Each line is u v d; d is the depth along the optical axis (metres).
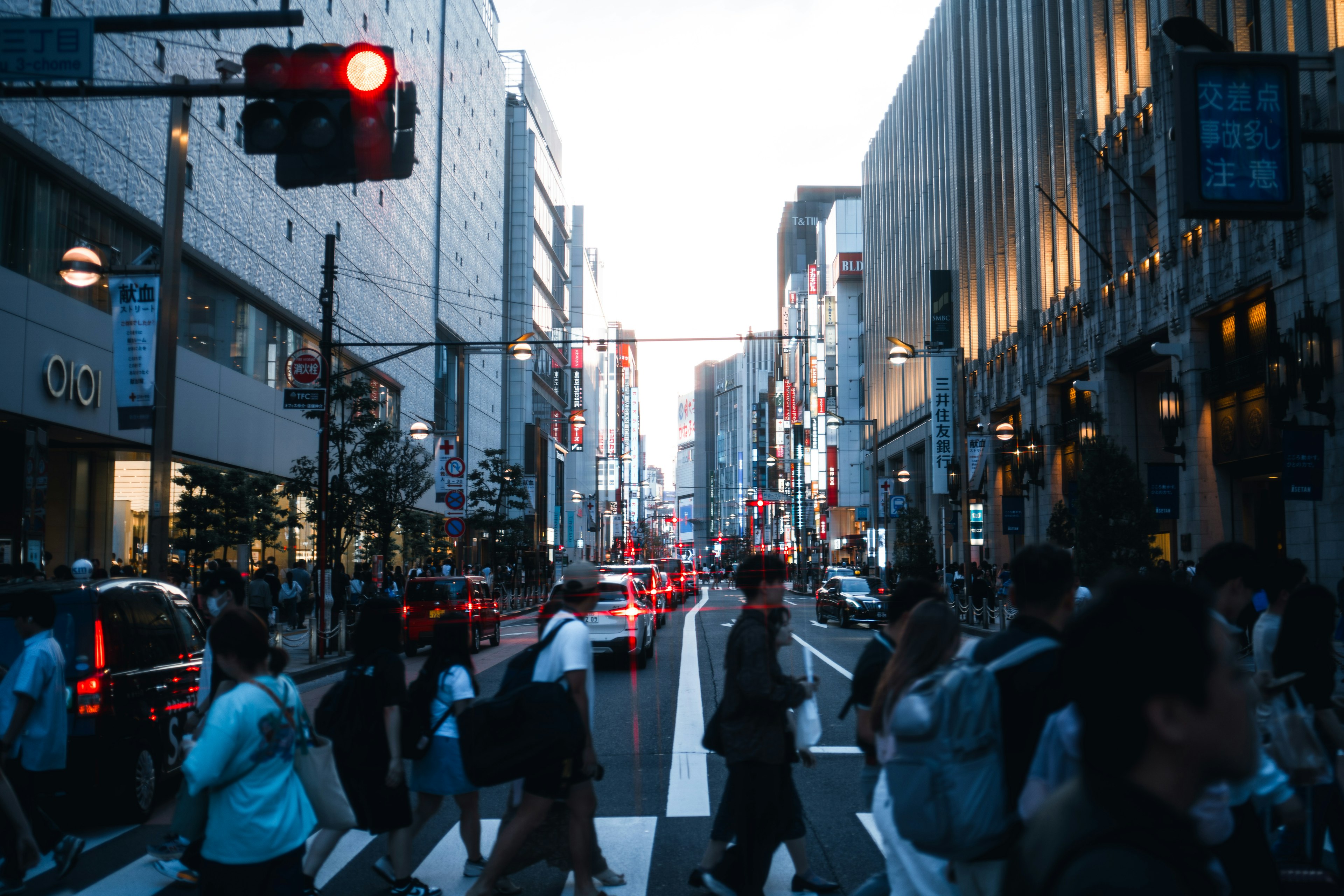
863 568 57.66
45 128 21.42
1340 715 11.06
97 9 23.08
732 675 5.70
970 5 53.72
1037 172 42.00
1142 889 1.55
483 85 70.88
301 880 4.33
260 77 7.10
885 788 3.88
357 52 7.00
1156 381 35.66
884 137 76.31
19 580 9.27
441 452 34.72
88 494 27.08
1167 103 30.02
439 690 6.43
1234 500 28.75
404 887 6.17
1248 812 3.53
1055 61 40.56
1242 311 27.67
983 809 3.06
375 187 46.72
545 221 90.81
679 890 6.26
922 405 63.16
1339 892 3.26
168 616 9.50
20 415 21.00
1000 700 3.29
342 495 26.30
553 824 5.80
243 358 32.12
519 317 81.06
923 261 63.81
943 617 3.88
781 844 6.93
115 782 8.04
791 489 113.75
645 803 8.81
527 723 5.43
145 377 14.62
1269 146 7.86
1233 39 26.00
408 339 52.19
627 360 176.25
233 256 30.91
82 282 14.58
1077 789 1.75
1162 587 1.79
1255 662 5.24
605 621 20.14
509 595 46.09
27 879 6.64
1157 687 1.66
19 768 6.74
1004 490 47.16
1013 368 45.53
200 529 25.08
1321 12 21.95
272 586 26.08
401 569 43.50
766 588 5.77
